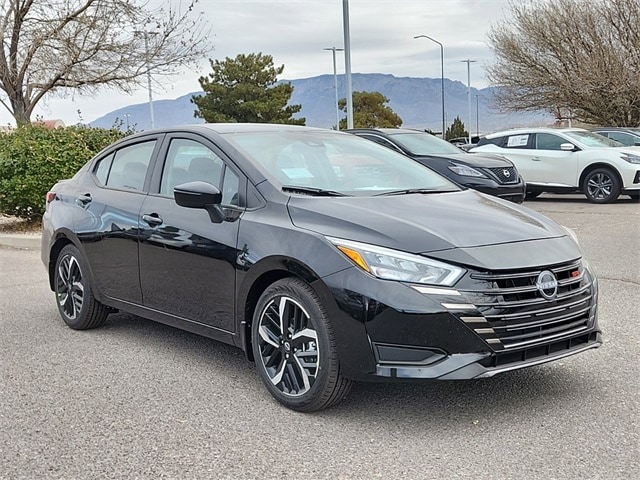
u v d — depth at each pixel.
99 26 16.38
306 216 4.25
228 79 50.97
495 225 4.20
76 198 6.14
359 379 3.86
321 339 3.97
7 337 5.98
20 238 11.51
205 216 4.81
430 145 13.65
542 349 3.97
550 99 31.97
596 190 15.28
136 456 3.65
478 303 3.72
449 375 3.67
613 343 5.36
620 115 30.61
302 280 4.10
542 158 15.98
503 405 4.22
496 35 33.12
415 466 3.46
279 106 50.19
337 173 4.98
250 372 4.96
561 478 3.30
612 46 29.83
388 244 3.87
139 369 5.07
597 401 4.24
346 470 3.44
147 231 5.21
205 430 3.96
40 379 4.88
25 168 12.30
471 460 3.51
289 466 3.50
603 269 8.07
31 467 3.55
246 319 4.48
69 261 6.19
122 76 17.20
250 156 4.82
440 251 3.82
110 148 6.14
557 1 31.25
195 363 5.18
